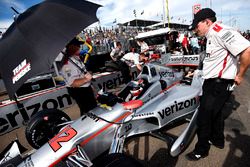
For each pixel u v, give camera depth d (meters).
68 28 1.70
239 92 4.28
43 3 1.93
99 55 7.11
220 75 1.82
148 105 2.45
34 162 1.66
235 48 1.61
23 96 4.23
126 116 2.10
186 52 9.99
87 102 2.67
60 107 4.71
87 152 1.90
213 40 1.77
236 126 2.77
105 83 5.82
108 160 1.42
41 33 1.55
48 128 2.70
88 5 2.19
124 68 6.24
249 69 6.89
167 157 2.33
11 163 1.80
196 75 3.11
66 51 2.30
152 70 2.77
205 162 2.13
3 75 1.39
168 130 2.93
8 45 1.56
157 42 12.42
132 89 2.52
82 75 2.38
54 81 4.84
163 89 2.79
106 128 1.99
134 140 2.81
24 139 3.45
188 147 2.46
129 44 13.73
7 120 3.86
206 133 2.05
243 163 2.02
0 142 3.48
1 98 6.04
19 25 1.67
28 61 1.38
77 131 1.90
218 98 1.88
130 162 1.39
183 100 2.72
